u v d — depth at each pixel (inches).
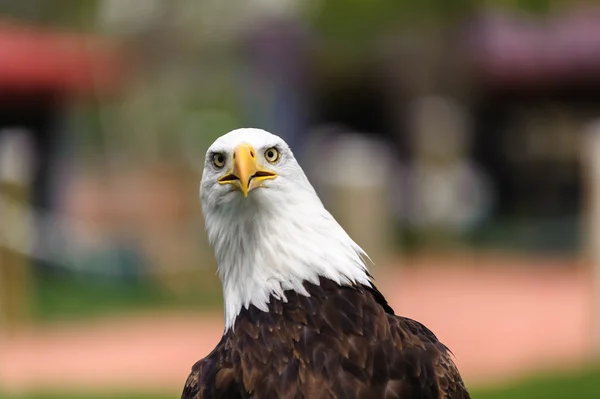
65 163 887.1
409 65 893.2
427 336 179.2
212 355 175.6
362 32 871.7
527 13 828.0
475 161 928.9
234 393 167.2
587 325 504.1
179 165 807.1
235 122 915.4
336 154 808.9
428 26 850.8
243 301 177.0
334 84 950.4
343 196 490.3
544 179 922.1
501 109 926.4
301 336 168.9
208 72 912.9
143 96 911.7
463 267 726.5
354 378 164.1
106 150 913.5
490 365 439.5
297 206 177.3
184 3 882.8
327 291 174.2
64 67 865.5
